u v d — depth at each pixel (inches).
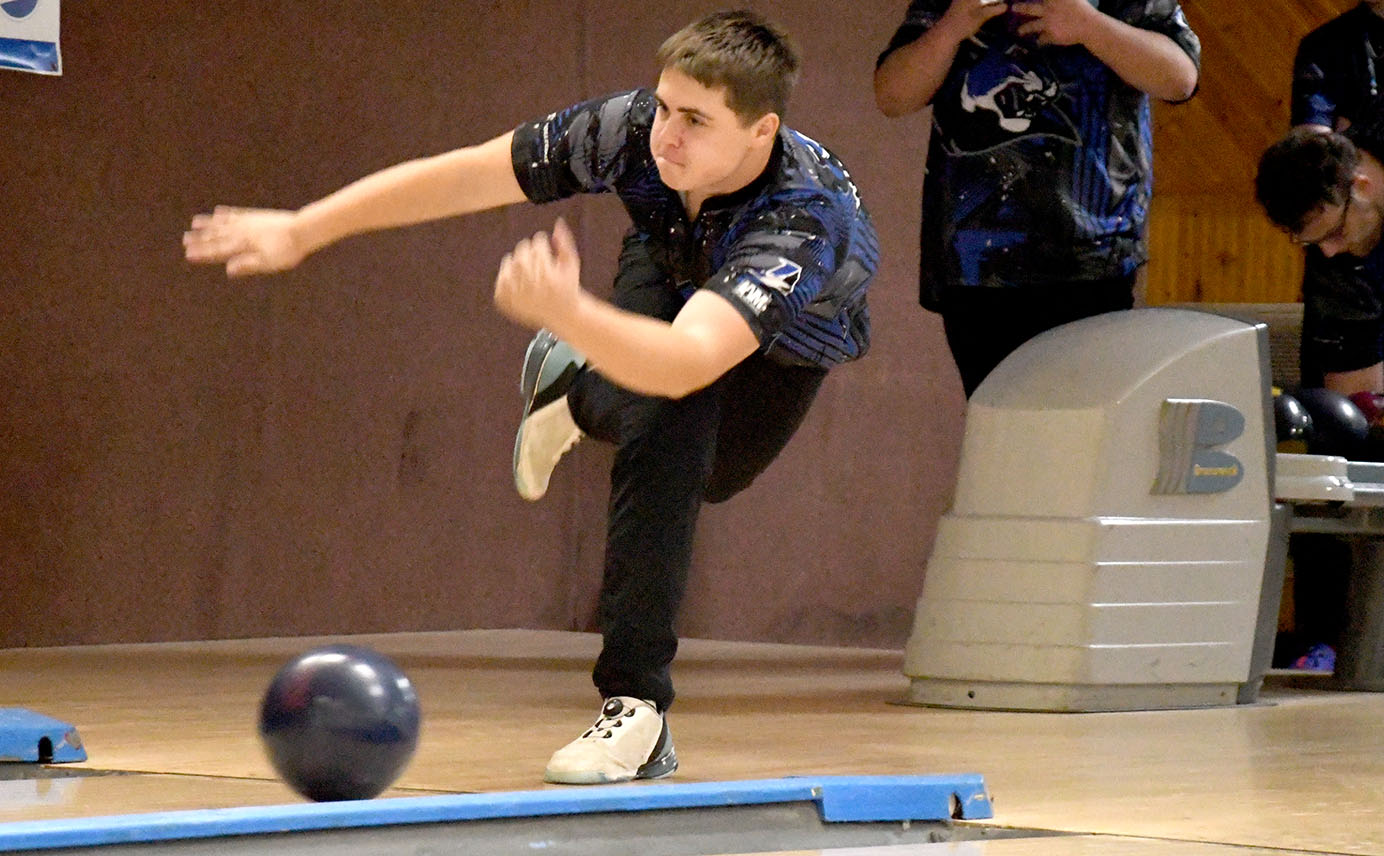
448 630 439.8
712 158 175.0
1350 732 247.6
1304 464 306.8
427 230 431.2
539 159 193.3
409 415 430.0
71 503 377.1
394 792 175.5
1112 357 290.2
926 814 158.6
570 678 326.0
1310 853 144.4
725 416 213.6
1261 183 344.2
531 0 444.8
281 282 406.6
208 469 396.8
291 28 404.2
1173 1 308.3
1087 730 247.8
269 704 137.7
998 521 285.0
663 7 470.3
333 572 418.0
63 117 371.2
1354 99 371.2
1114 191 310.3
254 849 124.7
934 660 283.1
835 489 467.8
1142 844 148.8
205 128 392.2
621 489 189.0
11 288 366.3
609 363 148.2
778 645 433.4
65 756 197.9
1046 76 306.0
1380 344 359.3
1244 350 293.6
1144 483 284.5
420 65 426.6
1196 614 285.9
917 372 480.1
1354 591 329.4
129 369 384.2
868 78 467.5
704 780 188.7
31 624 372.5
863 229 193.5
